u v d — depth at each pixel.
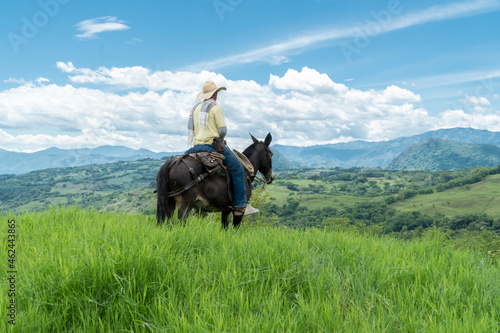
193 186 5.73
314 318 3.31
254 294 3.75
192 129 6.44
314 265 4.48
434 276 4.40
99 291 3.52
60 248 4.34
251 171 6.94
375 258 4.95
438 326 3.26
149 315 3.38
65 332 3.14
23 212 7.19
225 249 4.66
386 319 3.45
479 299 3.94
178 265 4.05
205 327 3.06
